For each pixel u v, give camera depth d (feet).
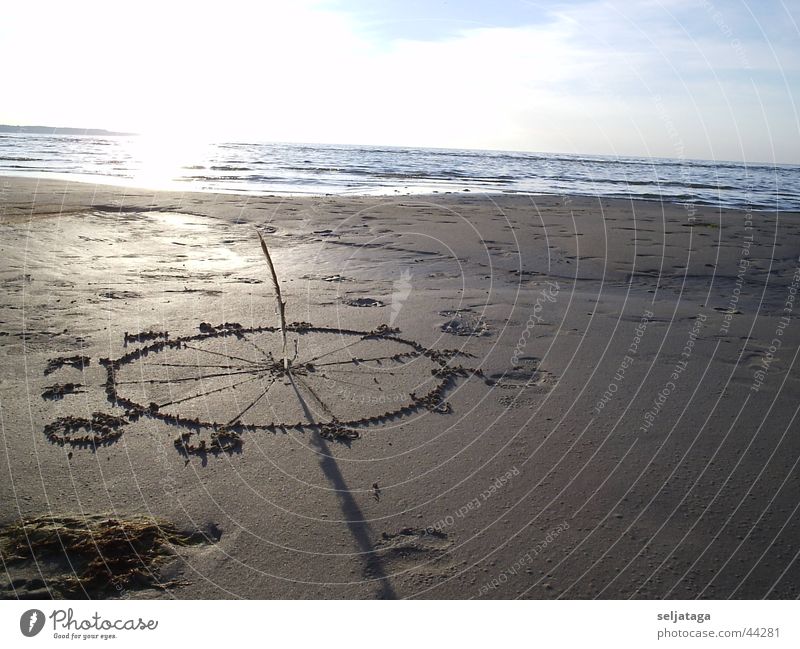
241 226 29.55
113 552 7.63
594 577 7.44
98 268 20.88
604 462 9.77
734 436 10.61
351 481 9.17
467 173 74.43
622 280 21.81
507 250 25.93
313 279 20.25
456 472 9.46
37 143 108.06
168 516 8.29
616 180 74.95
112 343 14.12
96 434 10.21
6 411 10.85
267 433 10.44
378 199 40.96
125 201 35.27
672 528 8.29
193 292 18.34
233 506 8.53
